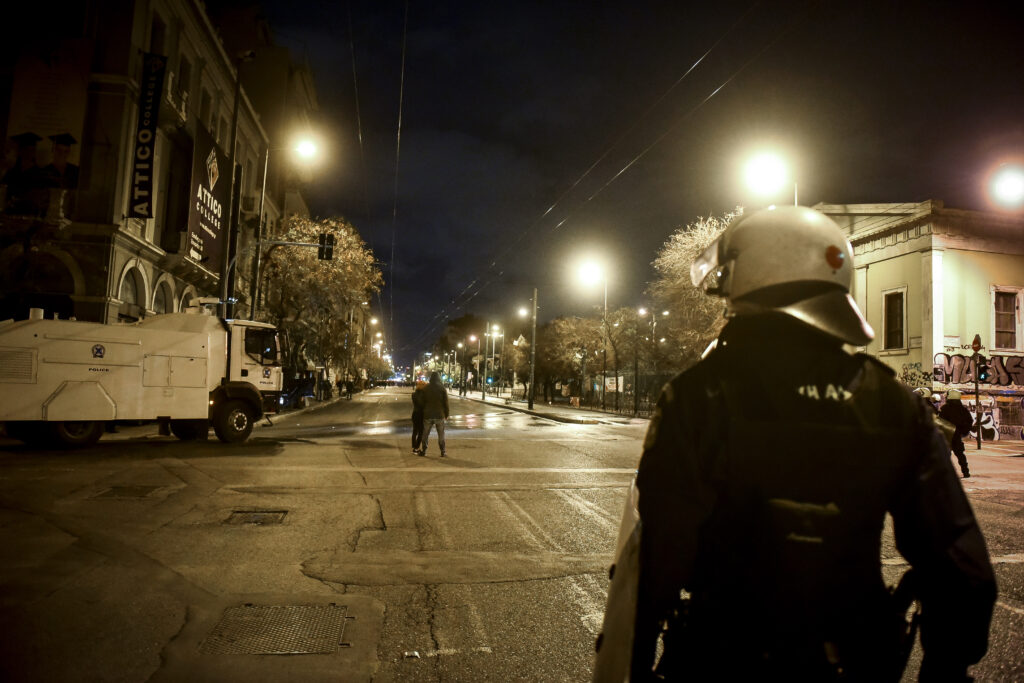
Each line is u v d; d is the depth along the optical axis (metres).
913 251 24.62
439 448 15.46
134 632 4.25
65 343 13.62
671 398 1.50
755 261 1.57
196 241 26.36
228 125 33.44
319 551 6.28
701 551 1.48
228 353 16.12
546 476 11.27
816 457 1.38
